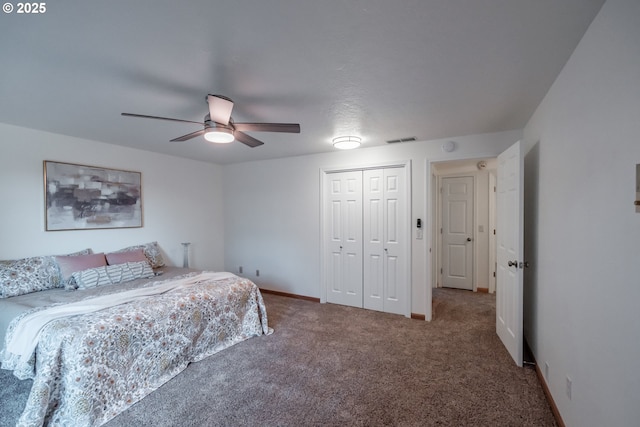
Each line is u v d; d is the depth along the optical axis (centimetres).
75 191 324
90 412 174
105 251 351
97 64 165
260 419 178
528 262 261
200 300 254
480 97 214
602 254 123
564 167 170
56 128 292
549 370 194
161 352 220
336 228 413
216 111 193
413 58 161
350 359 251
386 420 176
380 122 272
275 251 462
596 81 129
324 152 410
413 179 351
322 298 418
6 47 147
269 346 277
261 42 144
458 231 491
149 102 220
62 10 118
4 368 211
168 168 427
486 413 182
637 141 98
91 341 181
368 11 122
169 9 119
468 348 270
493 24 131
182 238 448
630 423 101
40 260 282
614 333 113
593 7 121
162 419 179
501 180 282
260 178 475
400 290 367
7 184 277
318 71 175
